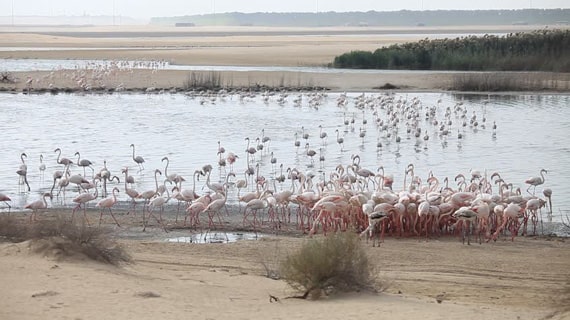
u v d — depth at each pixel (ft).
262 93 222.07
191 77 257.55
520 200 78.18
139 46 517.14
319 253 50.34
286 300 48.65
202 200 80.02
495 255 68.08
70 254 57.41
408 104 188.14
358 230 77.46
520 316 46.11
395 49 311.06
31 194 96.32
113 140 140.26
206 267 61.52
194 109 189.37
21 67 315.78
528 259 66.59
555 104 196.13
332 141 140.97
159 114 178.70
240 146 134.82
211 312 44.45
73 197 94.58
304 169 114.52
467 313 45.80
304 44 527.81
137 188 100.32
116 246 60.75
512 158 122.62
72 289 47.85
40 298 45.24
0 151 127.54
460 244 72.84
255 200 79.36
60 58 380.58
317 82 249.34
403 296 51.26
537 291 55.21
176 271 58.65
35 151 127.95
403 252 68.90
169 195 91.71
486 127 158.61
